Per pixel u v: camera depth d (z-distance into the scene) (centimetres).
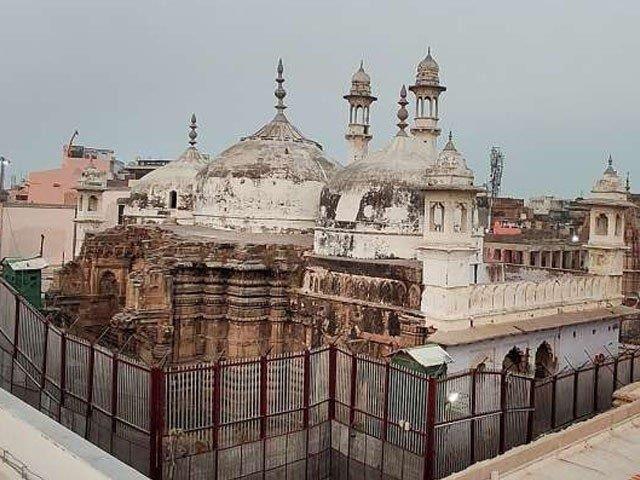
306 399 1552
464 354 1809
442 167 1831
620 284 2494
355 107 3400
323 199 2411
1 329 1831
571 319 2159
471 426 1484
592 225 2506
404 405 1459
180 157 3834
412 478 1430
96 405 1479
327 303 2158
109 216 4659
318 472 1580
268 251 2334
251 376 1462
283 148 2844
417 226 2202
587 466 1061
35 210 4444
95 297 2688
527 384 1617
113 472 761
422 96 3088
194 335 2327
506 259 4191
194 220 3036
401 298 1975
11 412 934
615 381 1917
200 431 1395
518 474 1017
